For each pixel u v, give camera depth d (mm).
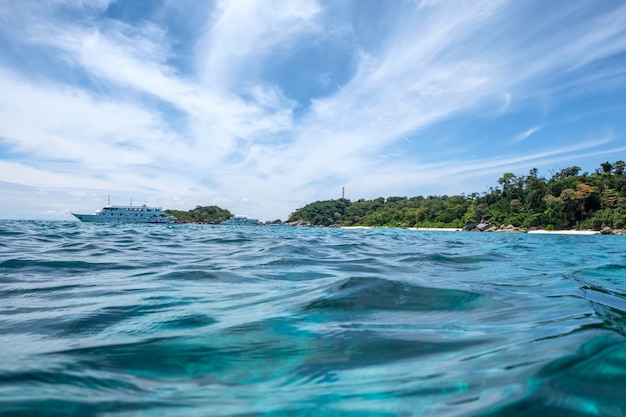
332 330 3357
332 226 158250
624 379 2152
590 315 3670
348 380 2311
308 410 1938
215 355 2775
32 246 12367
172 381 2318
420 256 10789
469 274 7074
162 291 5312
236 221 154250
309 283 5883
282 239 19969
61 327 3500
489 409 1857
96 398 2037
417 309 4102
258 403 2020
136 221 93562
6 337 3188
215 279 6410
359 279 5441
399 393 2092
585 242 24875
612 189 78125
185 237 21781
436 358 2635
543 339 2916
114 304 4469
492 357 2574
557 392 2012
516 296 4789
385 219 129375
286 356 2746
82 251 11211
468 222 86438
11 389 2078
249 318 3773
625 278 6695
